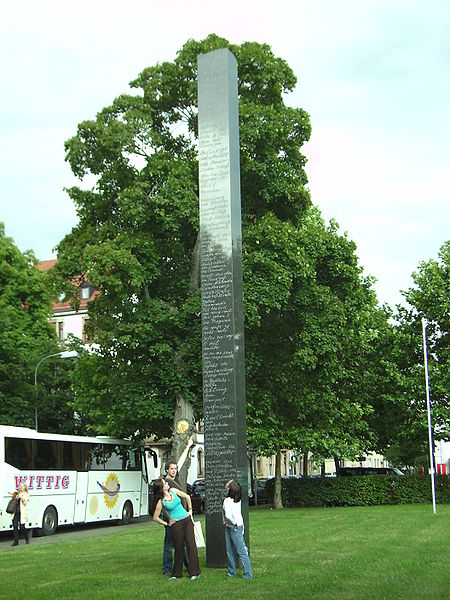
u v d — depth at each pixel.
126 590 11.30
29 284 49.62
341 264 31.73
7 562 15.81
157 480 12.84
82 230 32.59
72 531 29.86
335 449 36.91
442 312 37.91
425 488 37.19
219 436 13.73
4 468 25.20
